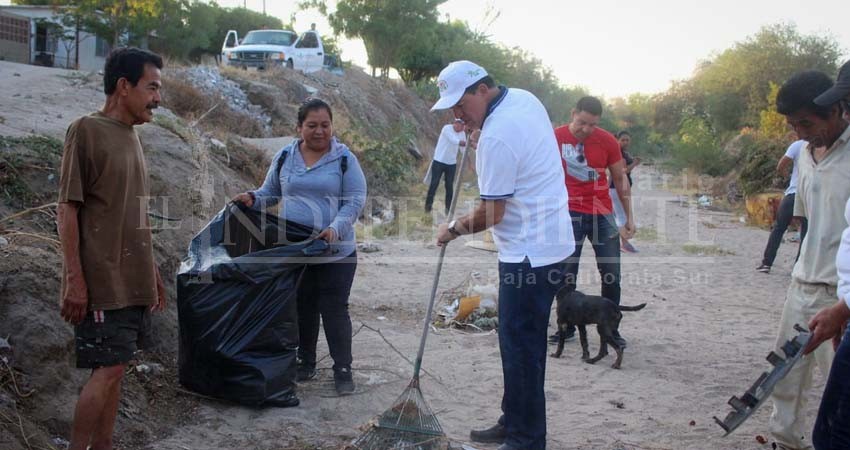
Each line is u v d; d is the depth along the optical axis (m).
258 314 4.76
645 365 6.02
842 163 3.77
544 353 4.17
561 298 6.08
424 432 4.10
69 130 3.49
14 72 13.11
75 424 3.53
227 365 4.68
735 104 41.09
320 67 25.61
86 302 3.47
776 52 40.88
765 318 7.67
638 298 8.46
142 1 30.73
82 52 34.59
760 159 17.94
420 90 32.91
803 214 4.18
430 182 13.29
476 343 6.43
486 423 4.77
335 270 5.05
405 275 8.91
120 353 3.61
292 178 5.08
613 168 6.53
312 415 4.75
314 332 5.32
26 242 4.78
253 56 24.19
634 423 4.79
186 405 4.67
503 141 3.96
